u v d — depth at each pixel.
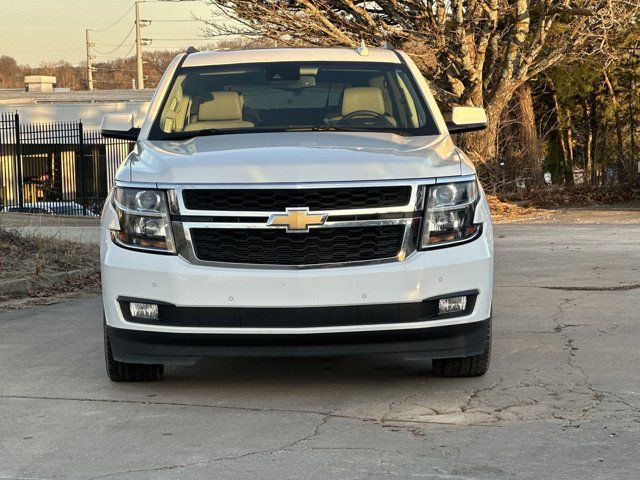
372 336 5.66
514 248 15.05
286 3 24.78
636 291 10.20
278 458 4.71
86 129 43.28
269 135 6.59
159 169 5.91
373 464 4.59
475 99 26.08
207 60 7.63
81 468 4.63
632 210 24.62
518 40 26.38
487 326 5.91
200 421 5.41
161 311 5.73
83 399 5.94
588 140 34.94
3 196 34.16
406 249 5.70
